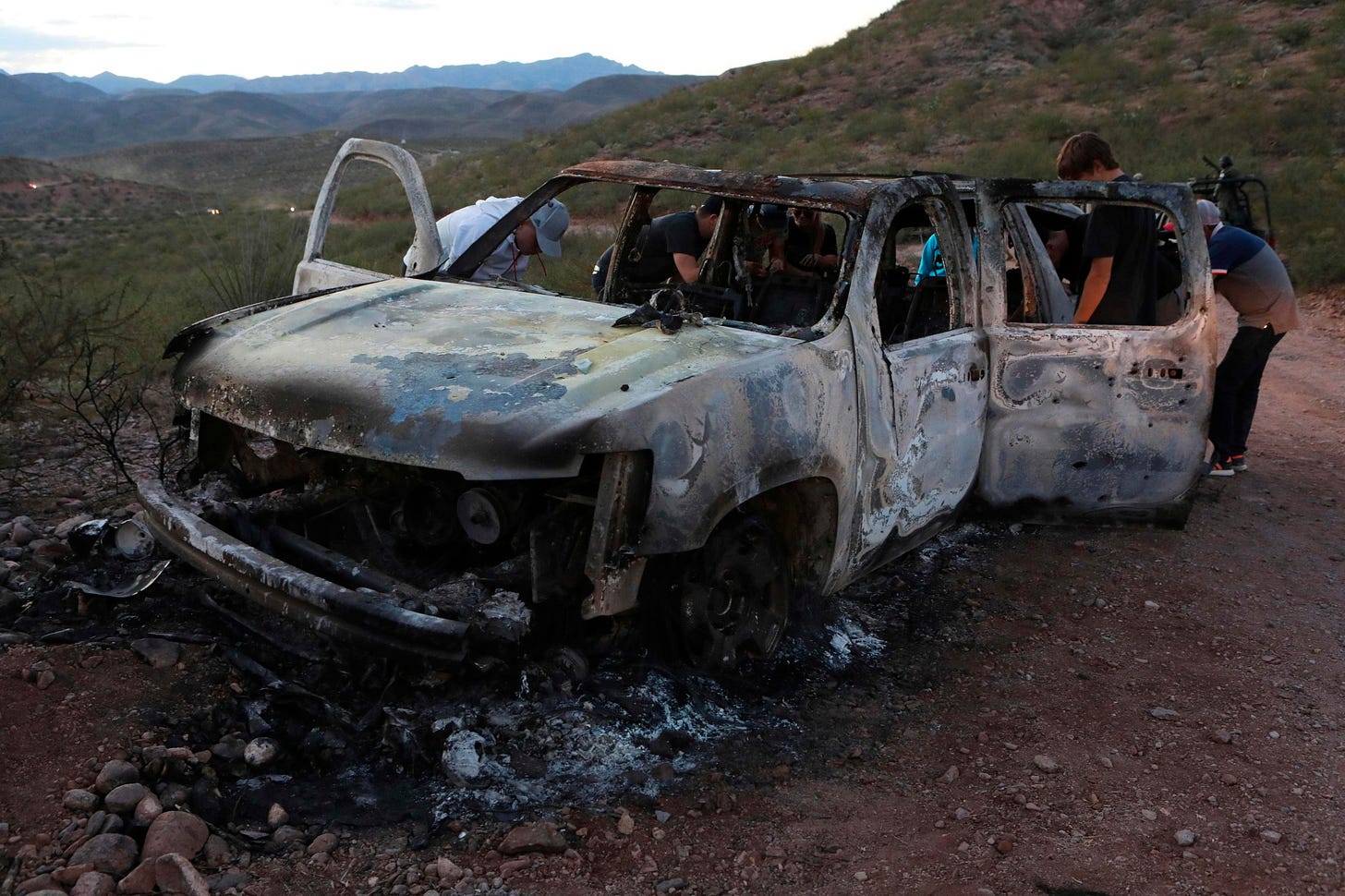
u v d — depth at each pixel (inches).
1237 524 237.1
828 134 1300.4
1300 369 399.9
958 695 153.3
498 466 113.1
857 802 123.8
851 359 145.6
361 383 125.6
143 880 97.3
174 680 132.3
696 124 1471.5
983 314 183.2
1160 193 189.0
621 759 123.8
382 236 894.4
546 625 129.6
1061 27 1727.4
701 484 121.5
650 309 144.7
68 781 111.8
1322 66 1149.1
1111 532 228.5
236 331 151.6
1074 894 109.0
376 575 128.4
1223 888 111.7
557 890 103.1
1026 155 981.2
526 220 191.6
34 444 236.1
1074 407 187.6
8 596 148.1
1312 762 140.0
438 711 125.3
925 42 1688.0
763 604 144.3
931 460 167.8
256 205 1168.2
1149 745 142.3
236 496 152.2
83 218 2650.1
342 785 116.5
